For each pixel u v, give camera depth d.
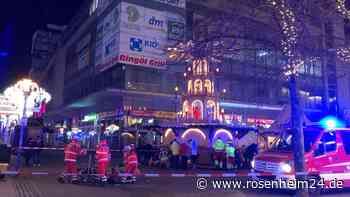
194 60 10.87
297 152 10.09
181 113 27.58
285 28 9.41
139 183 14.28
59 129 43.91
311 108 24.88
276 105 34.56
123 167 15.14
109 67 38.19
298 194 10.04
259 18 9.89
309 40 10.02
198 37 10.36
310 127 12.55
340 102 35.94
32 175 15.70
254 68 11.71
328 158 11.98
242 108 35.69
